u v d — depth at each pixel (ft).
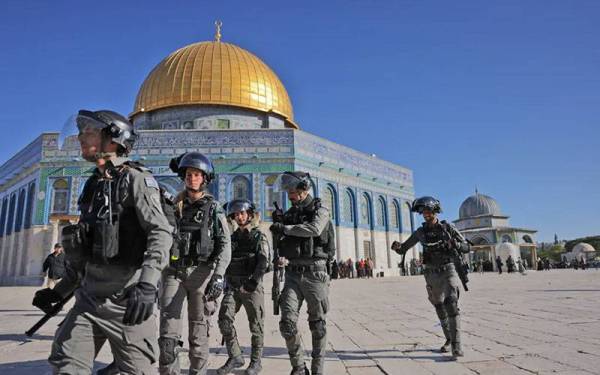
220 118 99.50
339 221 99.30
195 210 13.17
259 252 16.05
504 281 66.69
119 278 7.97
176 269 12.50
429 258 17.95
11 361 17.15
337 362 16.07
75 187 85.76
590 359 15.21
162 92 99.19
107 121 8.55
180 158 13.88
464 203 190.80
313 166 96.32
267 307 36.19
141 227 8.17
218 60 102.53
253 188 89.40
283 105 108.68
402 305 35.45
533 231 169.99
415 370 14.65
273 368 15.83
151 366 8.27
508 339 19.25
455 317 16.52
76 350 7.63
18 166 98.53
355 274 99.09
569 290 44.29
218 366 16.38
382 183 115.03
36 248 82.94
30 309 38.52
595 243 230.27
